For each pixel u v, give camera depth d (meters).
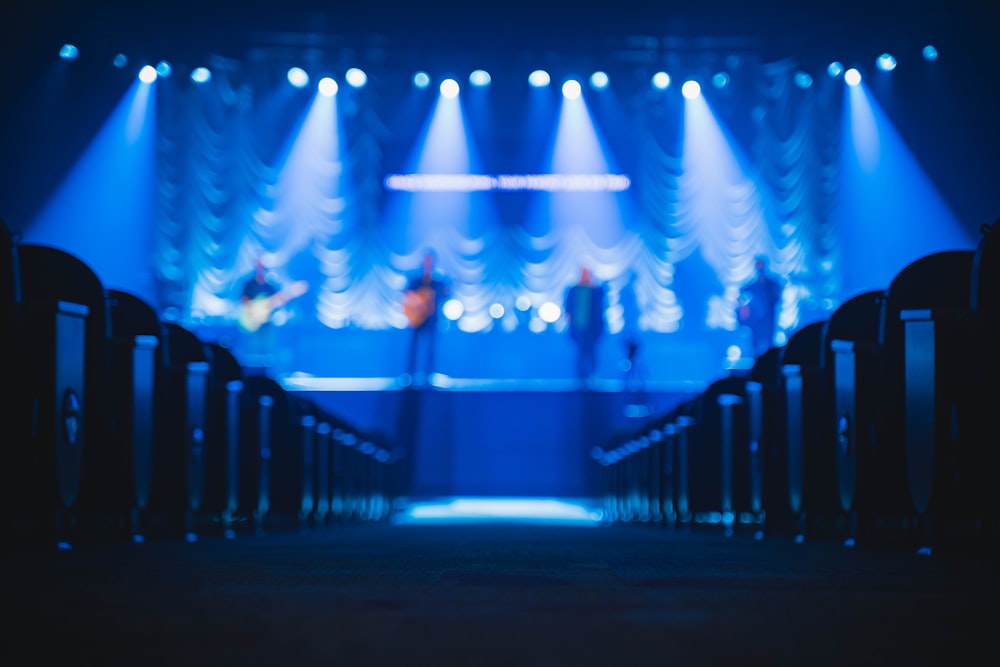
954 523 4.90
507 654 1.67
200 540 6.40
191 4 20.84
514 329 24.50
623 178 24.33
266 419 7.96
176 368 6.22
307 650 1.71
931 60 22.19
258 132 23.75
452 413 21.70
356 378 23.97
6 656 1.65
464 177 24.45
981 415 4.36
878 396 5.11
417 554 4.73
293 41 22.92
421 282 22.36
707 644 1.79
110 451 5.40
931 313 4.38
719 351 23.80
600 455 17.33
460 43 23.11
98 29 21.58
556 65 23.73
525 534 8.17
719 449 8.62
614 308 24.31
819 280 23.45
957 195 22.48
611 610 2.28
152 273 22.89
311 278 24.09
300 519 8.64
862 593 2.71
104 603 2.42
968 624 2.07
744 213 23.83
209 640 1.82
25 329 4.46
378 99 24.17
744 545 5.80
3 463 4.50
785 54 23.09
